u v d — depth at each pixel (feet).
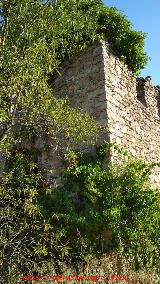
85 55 27.48
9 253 16.66
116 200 21.61
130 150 26.16
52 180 24.67
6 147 17.71
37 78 18.33
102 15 27.63
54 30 20.22
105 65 26.08
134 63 29.48
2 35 19.06
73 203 23.11
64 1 20.52
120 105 26.61
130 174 22.54
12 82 17.20
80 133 20.63
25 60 18.11
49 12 19.93
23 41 19.47
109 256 19.02
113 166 22.72
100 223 21.02
